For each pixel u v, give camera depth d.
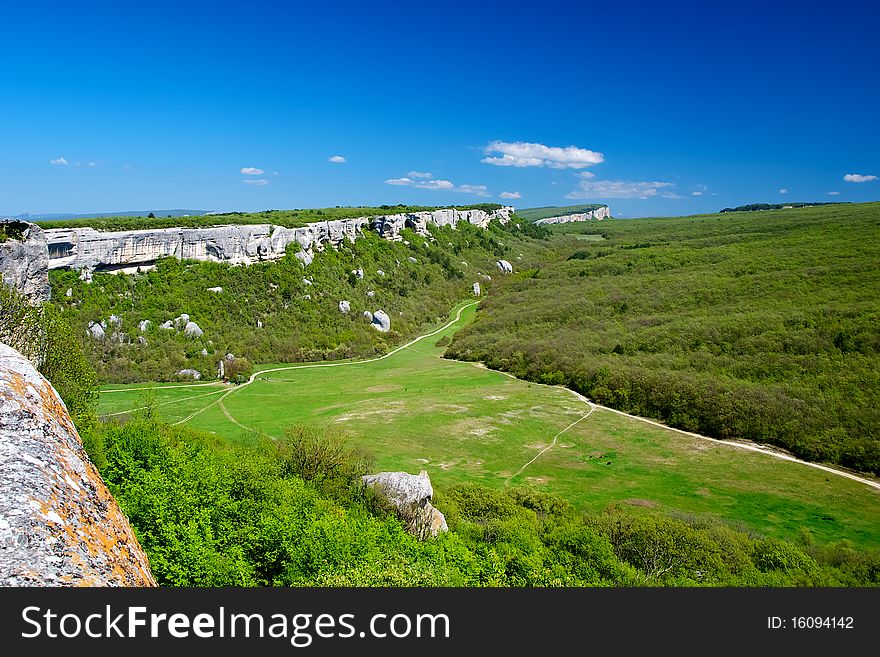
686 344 76.50
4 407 5.99
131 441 26.36
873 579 33.41
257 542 20.77
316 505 28.05
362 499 34.22
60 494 5.64
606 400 69.50
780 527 42.31
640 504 45.22
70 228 80.94
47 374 27.02
